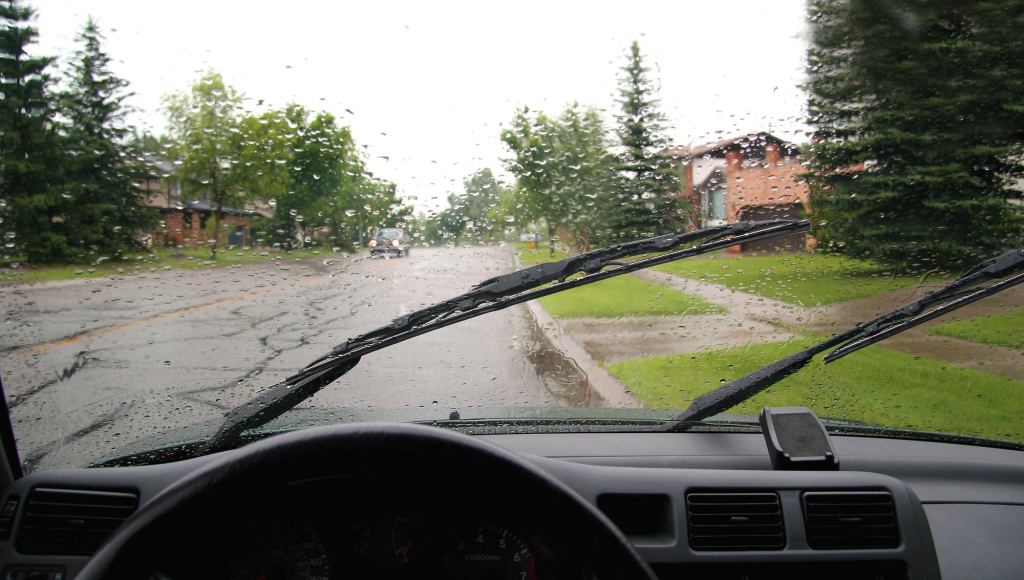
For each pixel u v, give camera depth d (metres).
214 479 1.26
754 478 2.02
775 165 15.34
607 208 11.30
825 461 2.19
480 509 1.48
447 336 9.87
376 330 2.46
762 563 1.96
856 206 14.59
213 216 18.22
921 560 1.96
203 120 17.09
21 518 1.98
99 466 2.31
